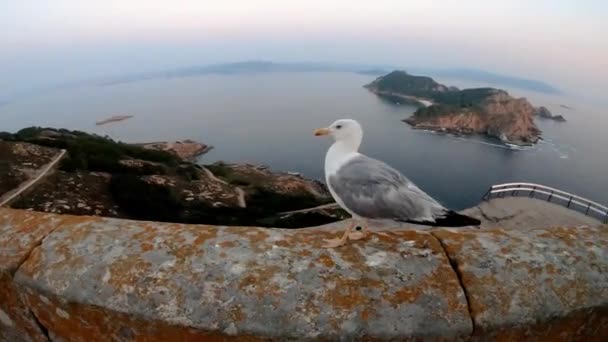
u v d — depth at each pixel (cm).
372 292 215
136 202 4131
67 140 5484
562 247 259
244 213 4591
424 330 200
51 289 218
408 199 329
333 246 253
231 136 14888
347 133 368
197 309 202
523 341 215
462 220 322
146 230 257
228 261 229
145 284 213
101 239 246
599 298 224
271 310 202
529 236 272
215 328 197
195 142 12862
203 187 5147
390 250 253
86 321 219
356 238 267
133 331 210
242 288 212
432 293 217
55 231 256
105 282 216
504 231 281
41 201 3631
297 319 199
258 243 249
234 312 201
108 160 5006
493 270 234
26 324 246
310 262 234
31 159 4334
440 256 247
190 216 4116
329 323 198
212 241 247
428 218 326
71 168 4362
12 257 238
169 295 208
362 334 197
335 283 218
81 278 219
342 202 351
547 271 235
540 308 214
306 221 4428
